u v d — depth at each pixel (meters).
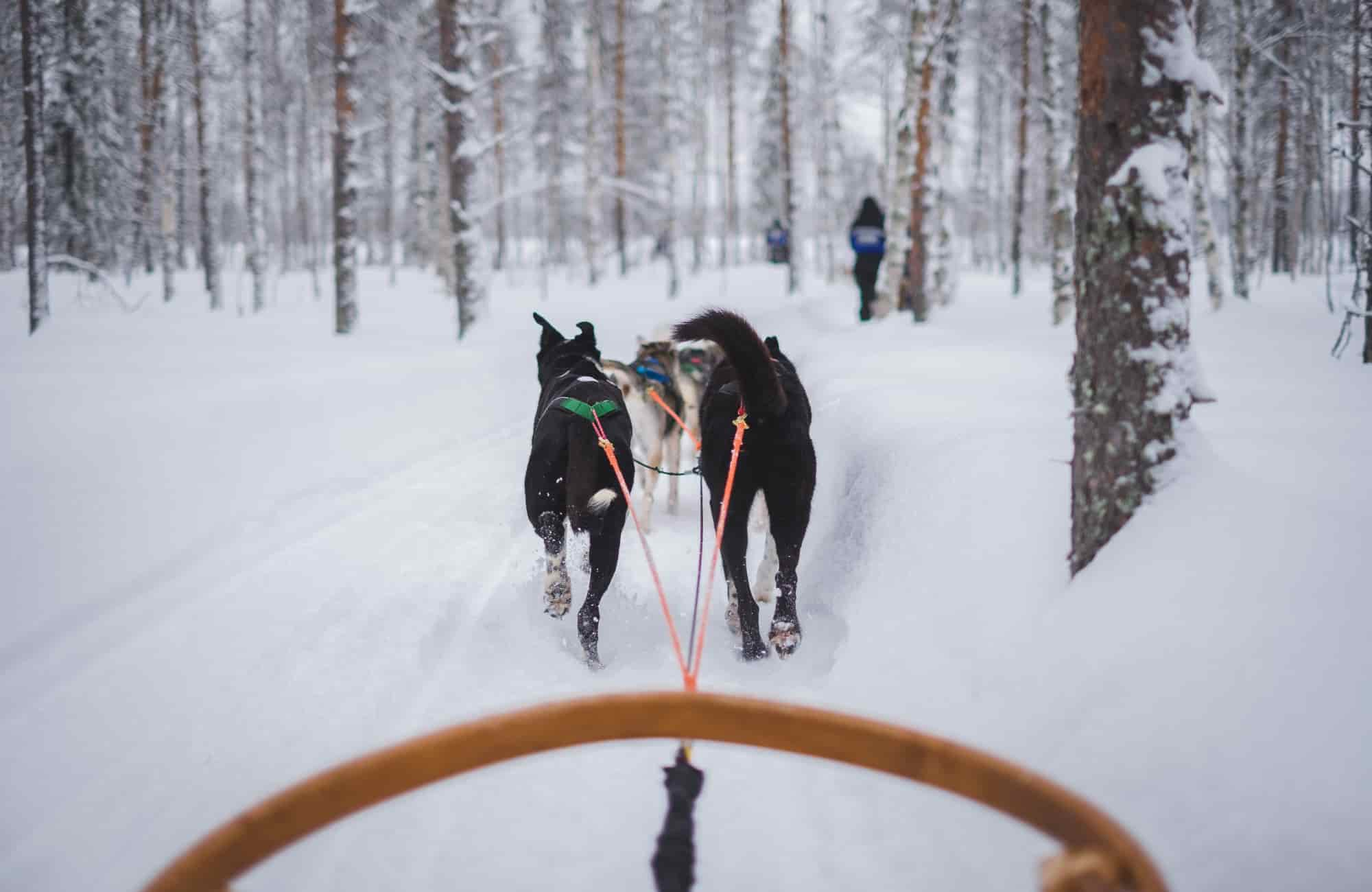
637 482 8.87
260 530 6.21
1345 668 2.76
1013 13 23.19
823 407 8.41
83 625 4.61
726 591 5.76
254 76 24.34
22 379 11.97
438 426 9.84
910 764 2.12
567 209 43.72
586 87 32.25
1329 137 9.73
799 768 3.54
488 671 4.46
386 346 16.59
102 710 3.79
